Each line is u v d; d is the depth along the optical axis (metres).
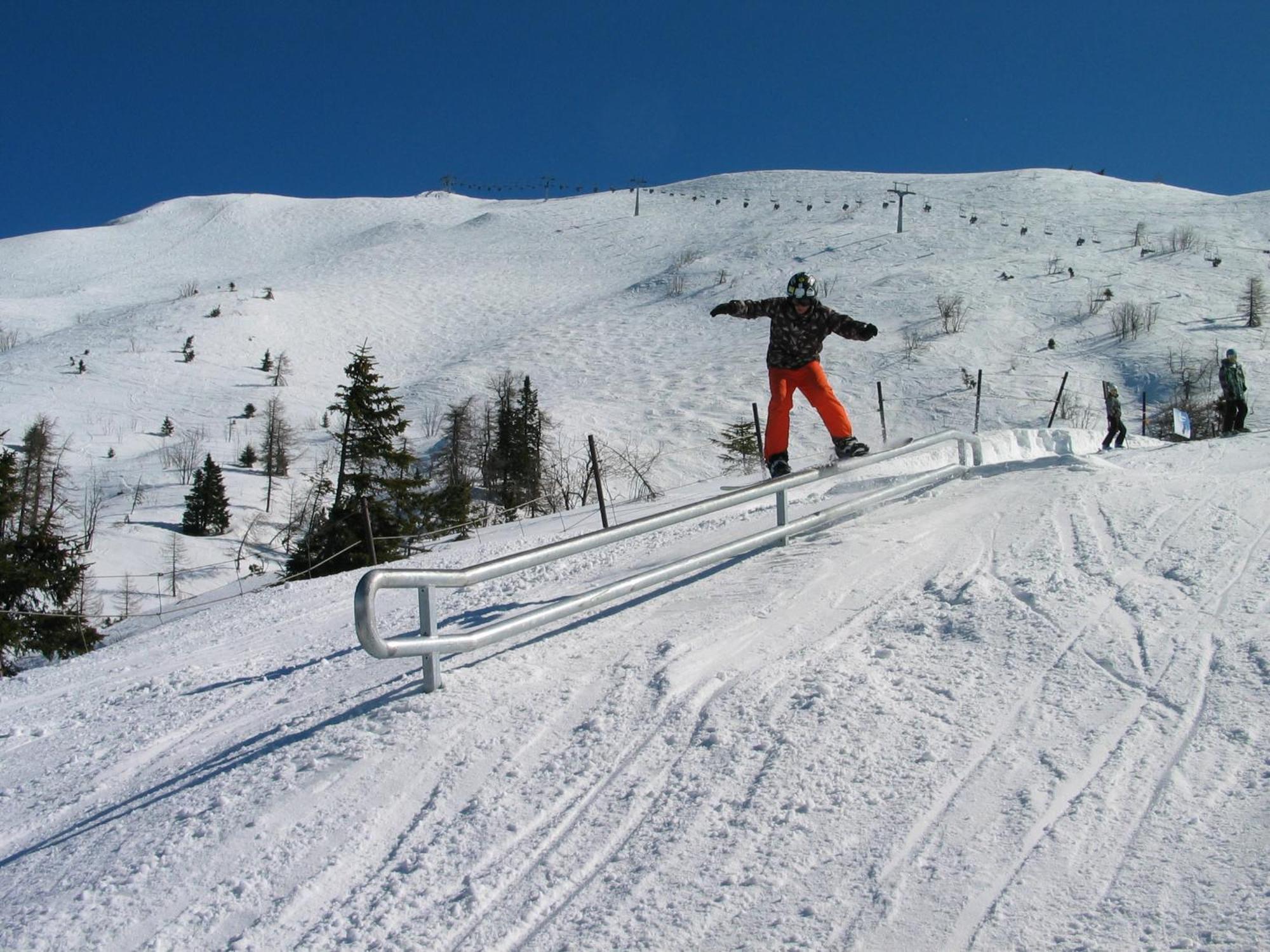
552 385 65.31
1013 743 3.59
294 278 119.25
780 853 3.08
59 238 169.62
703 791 3.54
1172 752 3.39
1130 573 5.38
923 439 8.64
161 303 101.81
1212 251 78.56
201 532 46.25
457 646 4.77
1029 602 5.05
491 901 3.10
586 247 118.50
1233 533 5.93
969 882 2.79
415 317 95.88
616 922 2.87
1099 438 18.19
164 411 69.38
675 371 65.69
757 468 35.12
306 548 26.22
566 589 7.70
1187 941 2.41
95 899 3.48
